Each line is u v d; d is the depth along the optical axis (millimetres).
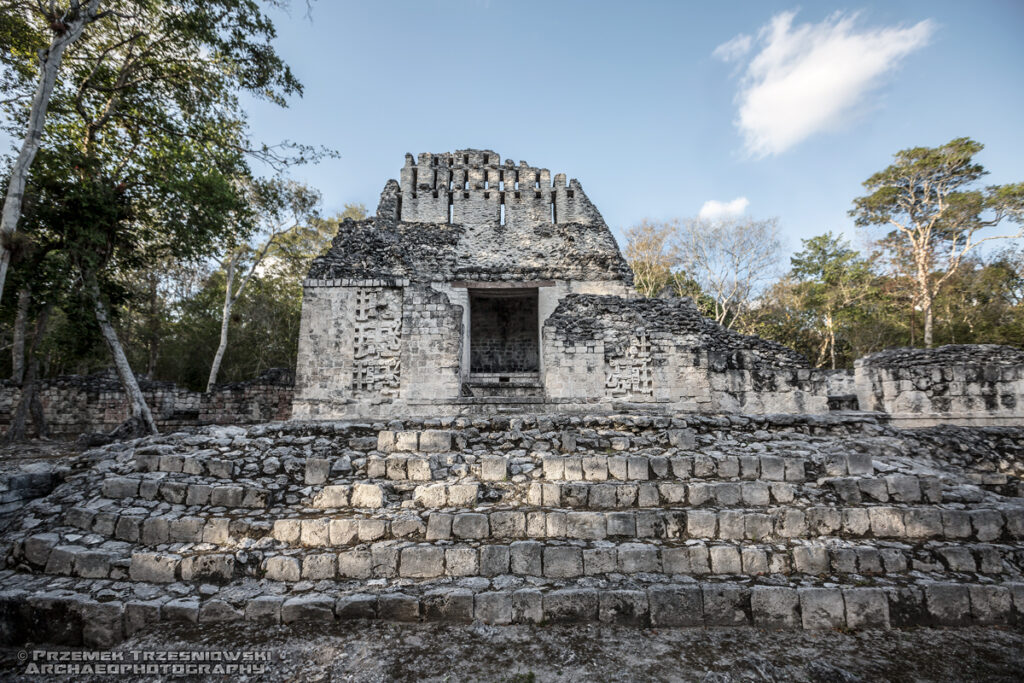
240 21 14203
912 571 4527
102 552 4746
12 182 10508
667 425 6340
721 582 4398
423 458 5625
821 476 5477
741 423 6465
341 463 5664
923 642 4020
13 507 5684
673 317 12609
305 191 24453
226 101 15820
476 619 4211
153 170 13719
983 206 24484
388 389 12000
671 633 4121
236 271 27406
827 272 32125
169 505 5281
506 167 19594
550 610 4234
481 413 11336
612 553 4586
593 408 11516
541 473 5562
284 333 30750
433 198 19031
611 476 5508
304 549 4742
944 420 9938
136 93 14734
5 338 24391
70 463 6418
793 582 4414
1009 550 4648
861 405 10781
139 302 25500
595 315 12180
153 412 18234
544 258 18359
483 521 4844
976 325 26359
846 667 3684
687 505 5148
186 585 4508
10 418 16922
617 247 18766
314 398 12062
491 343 19047
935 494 5145
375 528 4828
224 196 14312
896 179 27016
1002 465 6555
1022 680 3559
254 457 5855
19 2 11258
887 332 28094
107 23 13664
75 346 15664
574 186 19531
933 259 26172
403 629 4113
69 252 13289
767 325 31891
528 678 3545
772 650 3900
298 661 3721
